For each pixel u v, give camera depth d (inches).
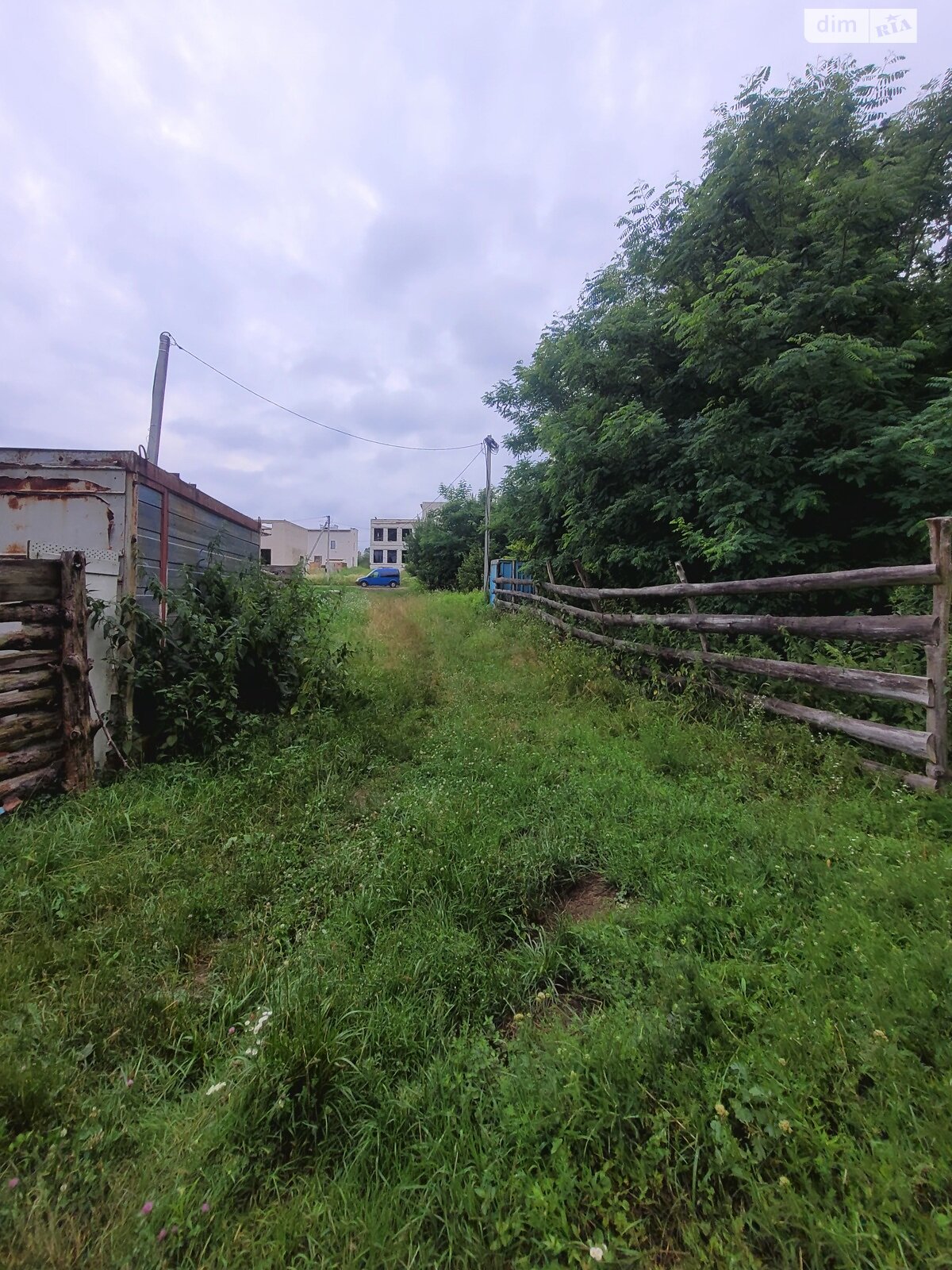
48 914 91.9
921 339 210.8
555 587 364.8
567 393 342.6
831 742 135.6
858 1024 61.6
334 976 77.6
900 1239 44.2
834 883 87.5
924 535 190.2
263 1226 49.8
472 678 271.7
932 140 227.9
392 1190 52.5
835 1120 54.4
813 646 170.1
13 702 123.3
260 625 202.7
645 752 154.6
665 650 214.1
